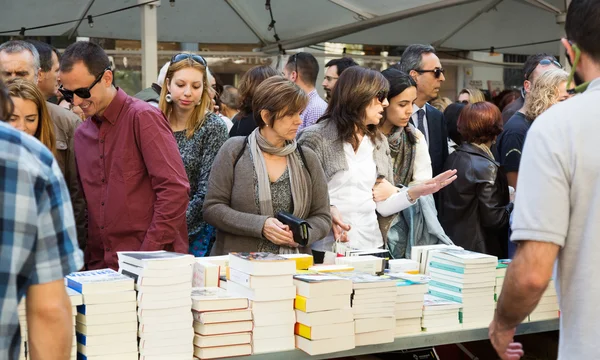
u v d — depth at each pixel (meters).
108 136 3.07
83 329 2.53
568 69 6.69
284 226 3.15
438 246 3.59
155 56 5.97
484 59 9.07
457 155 4.12
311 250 3.63
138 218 3.06
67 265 1.50
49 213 1.47
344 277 2.95
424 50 4.46
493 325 2.08
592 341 1.78
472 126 4.08
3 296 1.40
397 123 3.89
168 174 3.02
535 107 4.30
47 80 4.06
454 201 4.07
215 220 3.26
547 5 7.00
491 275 3.28
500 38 8.46
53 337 1.51
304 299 2.76
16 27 6.62
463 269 3.21
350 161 3.57
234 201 3.29
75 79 2.96
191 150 3.73
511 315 1.95
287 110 3.19
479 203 4.02
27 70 3.56
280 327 2.79
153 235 2.99
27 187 1.42
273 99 3.18
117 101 3.06
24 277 1.45
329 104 3.67
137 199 3.06
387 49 8.33
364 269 3.23
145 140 3.02
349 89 3.54
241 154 3.32
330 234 3.60
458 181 4.05
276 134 3.26
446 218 4.12
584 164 1.77
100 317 2.53
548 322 3.45
